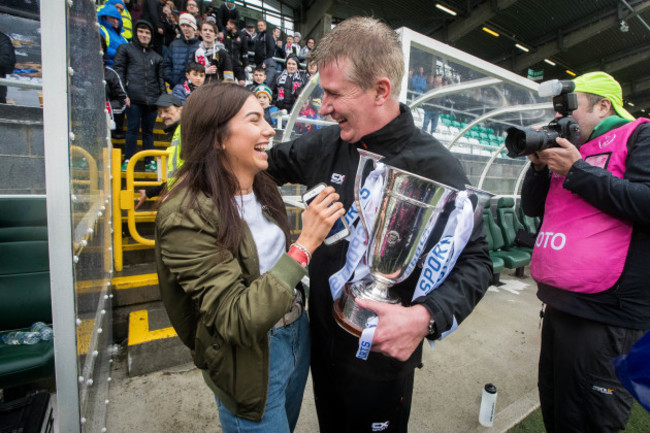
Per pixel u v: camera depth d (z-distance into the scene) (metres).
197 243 0.71
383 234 0.84
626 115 1.31
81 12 0.98
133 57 3.59
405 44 1.99
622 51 12.77
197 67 3.66
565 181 1.18
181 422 1.76
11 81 2.26
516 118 4.20
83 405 0.93
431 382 2.21
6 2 2.70
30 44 2.83
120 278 2.46
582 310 1.20
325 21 11.34
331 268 1.01
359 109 0.83
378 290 0.89
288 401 1.08
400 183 0.78
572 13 10.52
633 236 1.12
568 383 1.27
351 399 1.00
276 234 0.95
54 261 0.73
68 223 0.72
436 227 0.92
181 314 0.89
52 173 0.69
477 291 0.86
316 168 1.07
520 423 1.88
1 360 1.43
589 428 1.24
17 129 2.52
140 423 1.74
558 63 14.12
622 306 1.14
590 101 1.29
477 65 2.30
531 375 2.33
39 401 1.28
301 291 1.09
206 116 0.77
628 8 9.52
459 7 10.91
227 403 0.86
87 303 1.03
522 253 4.14
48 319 1.82
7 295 1.73
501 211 4.43
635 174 1.11
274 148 1.19
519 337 2.86
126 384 2.02
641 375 0.72
